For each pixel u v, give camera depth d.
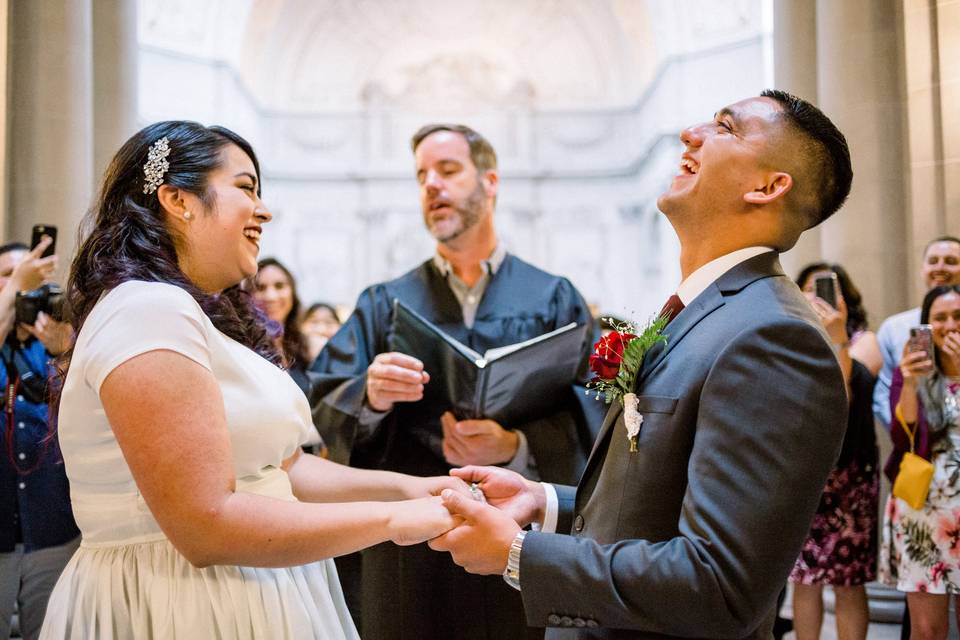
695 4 16.09
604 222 19.64
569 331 2.40
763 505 1.25
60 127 4.82
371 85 19.69
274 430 1.58
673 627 1.28
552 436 2.55
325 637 1.61
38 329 3.28
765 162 1.52
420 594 2.53
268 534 1.36
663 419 1.42
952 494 3.53
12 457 3.37
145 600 1.47
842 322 3.78
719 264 1.54
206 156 1.62
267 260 4.68
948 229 4.72
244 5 16.61
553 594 1.34
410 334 2.54
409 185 19.66
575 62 19.75
